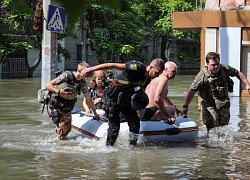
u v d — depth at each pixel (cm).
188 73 4438
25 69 3600
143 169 573
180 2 3947
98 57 3091
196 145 750
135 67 688
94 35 2981
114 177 529
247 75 1712
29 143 755
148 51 4838
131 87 695
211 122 799
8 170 564
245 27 1695
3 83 2655
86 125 813
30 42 3075
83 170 565
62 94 762
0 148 712
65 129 775
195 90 794
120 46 3000
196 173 553
